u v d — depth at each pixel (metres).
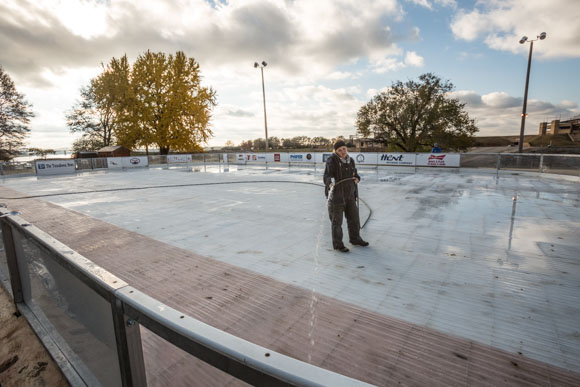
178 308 2.66
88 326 1.48
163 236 4.98
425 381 1.76
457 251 4.08
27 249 2.23
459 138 22.30
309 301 2.76
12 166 16.56
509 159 12.91
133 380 1.17
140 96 27.84
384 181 11.36
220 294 2.91
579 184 9.87
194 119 28.97
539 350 2.06
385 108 23.77
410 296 2.86
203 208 7.21
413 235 4.82
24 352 2.12
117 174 17.19
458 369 1.86
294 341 2.15
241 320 2.45
